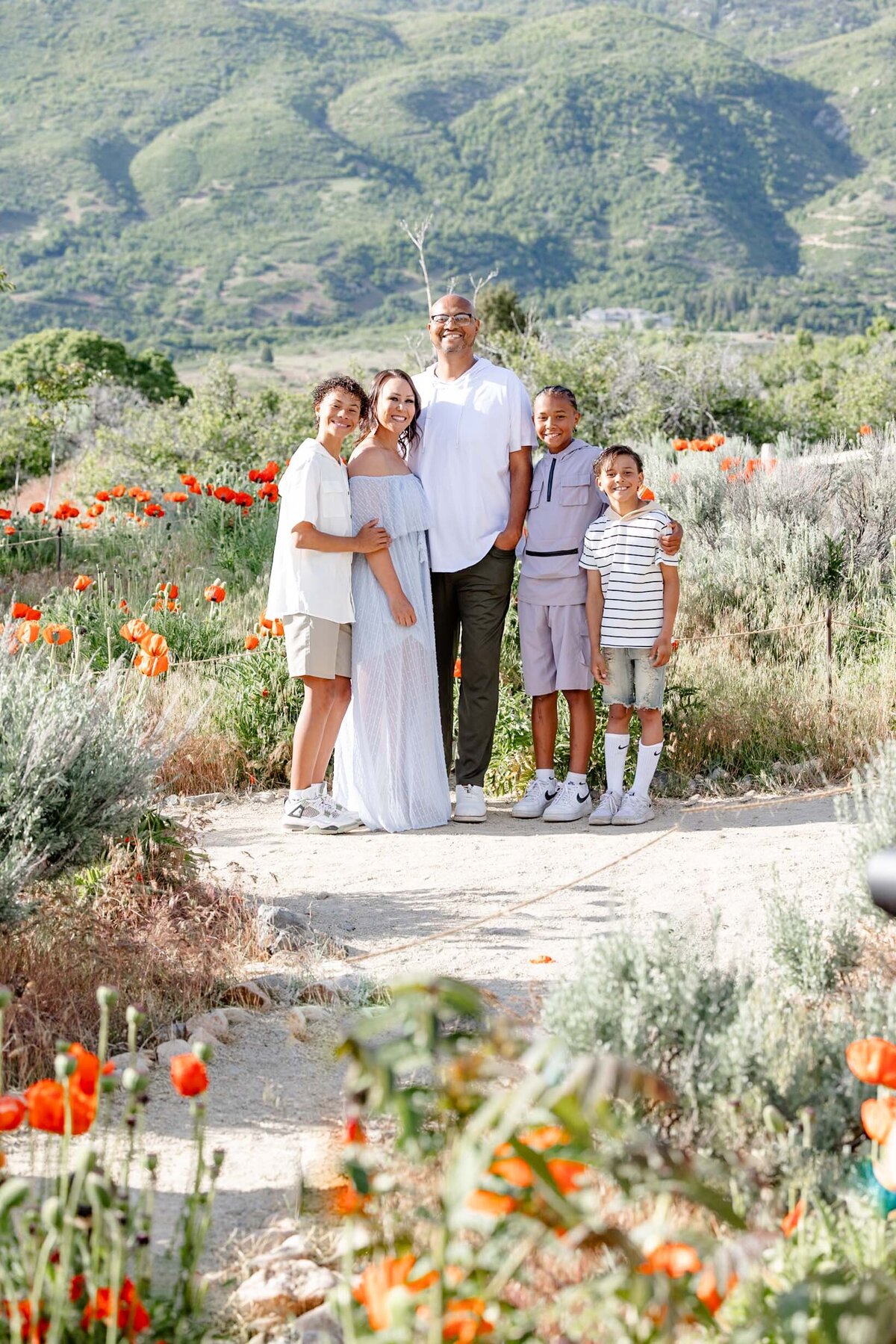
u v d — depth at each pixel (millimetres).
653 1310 1705
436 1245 1768
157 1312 2107
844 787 6098
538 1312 1708
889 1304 1564
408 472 5988
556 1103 1474
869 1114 2129
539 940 4289
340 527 5812
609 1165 1710
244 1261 2477
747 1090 2752
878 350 33625
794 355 45031
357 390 5816
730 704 6762
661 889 4781
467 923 4527
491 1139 1544
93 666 7750
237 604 9773
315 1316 2248
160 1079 3348
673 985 2994
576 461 5996
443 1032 3268
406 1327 1586
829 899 4461
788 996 3430
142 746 4352
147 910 4285
